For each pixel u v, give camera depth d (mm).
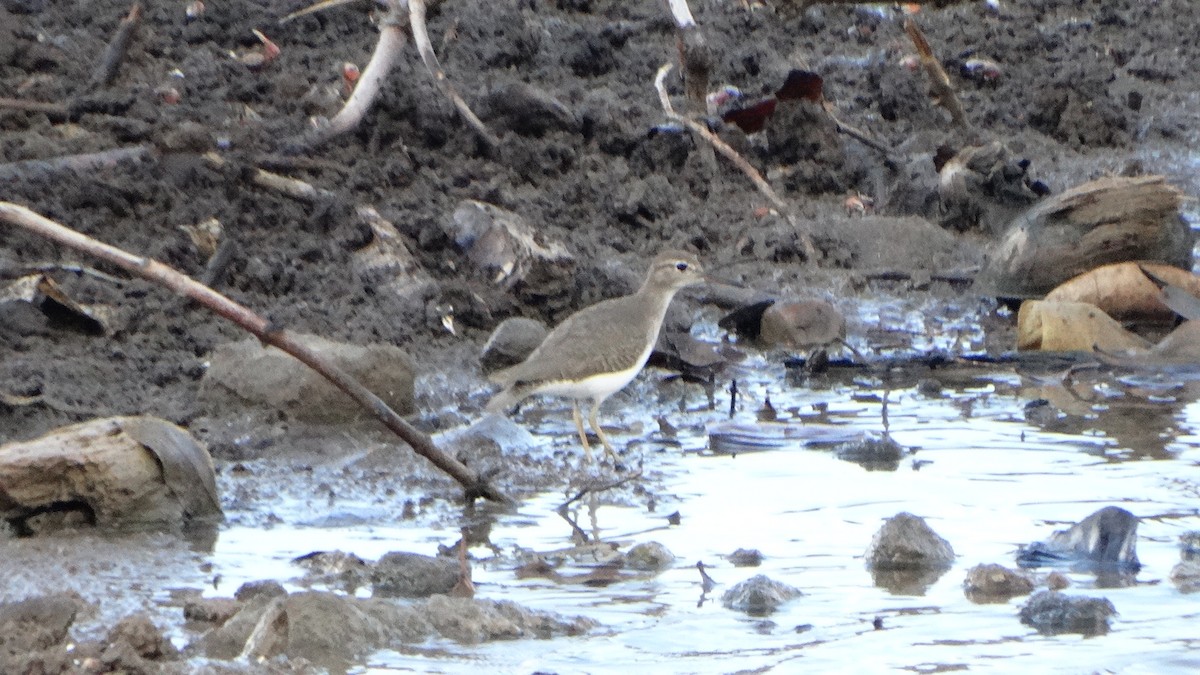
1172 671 8172
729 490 11195
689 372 13891
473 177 16312
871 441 12016
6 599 8812
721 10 22203
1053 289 15500
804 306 14812
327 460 11547
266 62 18016
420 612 8562
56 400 11844
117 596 8891
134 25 17484
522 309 14438
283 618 8070
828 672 8109
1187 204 18312
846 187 18141
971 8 23531
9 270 13383
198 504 10328
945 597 9242
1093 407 13273
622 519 10562
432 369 13383
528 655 8234
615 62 19781
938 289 16109
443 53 18828
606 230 16219
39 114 16109
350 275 14414
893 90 19812
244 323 10203
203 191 15016
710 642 8477
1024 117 20500
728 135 17891
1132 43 23281
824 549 10023
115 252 10070
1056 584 9414
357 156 16125
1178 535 10242
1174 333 14586
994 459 11891
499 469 11445
